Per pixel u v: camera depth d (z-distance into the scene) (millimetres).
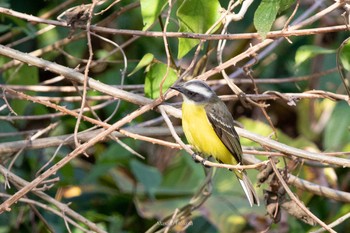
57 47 12297
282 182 9672
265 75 15016
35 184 9438
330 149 13672
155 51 14539
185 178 14602
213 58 14125
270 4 9227
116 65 14297
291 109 15617
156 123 11578
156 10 9969
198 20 10219
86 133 10828
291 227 13531
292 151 9680
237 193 13992
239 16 10062
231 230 13641
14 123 13117
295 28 9969
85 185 14305
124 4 13992
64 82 14125
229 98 10805
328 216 13648
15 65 12211
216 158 10805
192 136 10680
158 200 14297
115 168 14805
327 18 14234
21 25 12125
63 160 9516
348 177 14172
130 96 10039
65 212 10648
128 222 14172
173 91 10539
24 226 13336
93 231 11078
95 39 14383
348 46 10328
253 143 13641
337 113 13758
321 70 14672
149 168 13977
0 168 10555
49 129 11727
